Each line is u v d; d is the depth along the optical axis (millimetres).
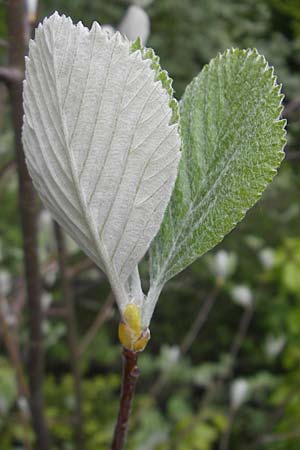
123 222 198
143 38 353
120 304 205
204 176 205
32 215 488
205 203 204
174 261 207
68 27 184
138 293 207
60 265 598
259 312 1628
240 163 198
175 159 194
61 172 194
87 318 1563
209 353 1771
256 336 1724
